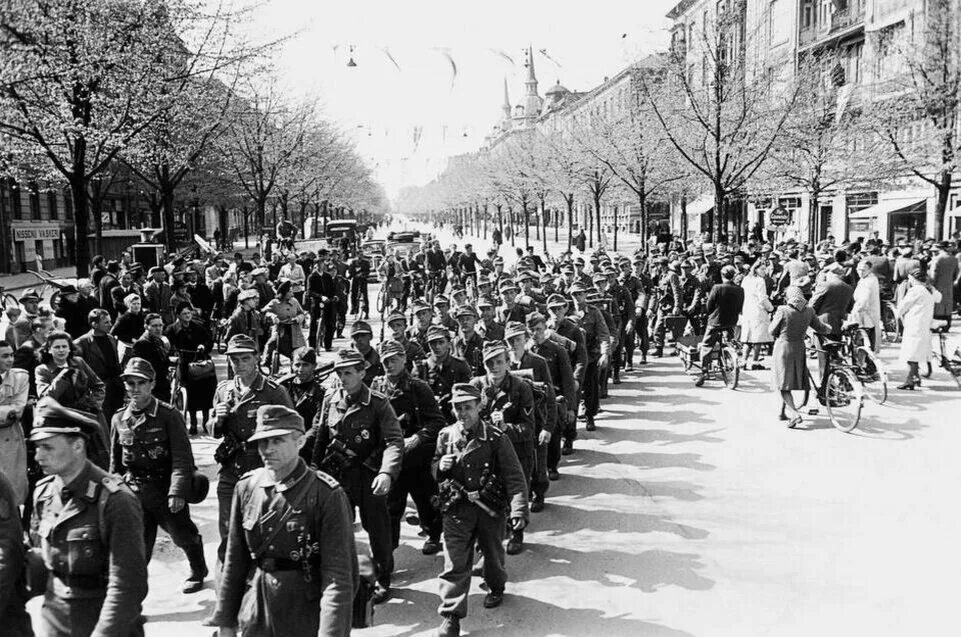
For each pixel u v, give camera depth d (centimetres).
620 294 1437
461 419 532
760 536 673
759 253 2092
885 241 3266
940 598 549
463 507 528
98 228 3167
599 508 755
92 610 347
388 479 531
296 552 355
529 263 1877
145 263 2353
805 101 2797
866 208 3544
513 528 524
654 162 3356
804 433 1000
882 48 3225
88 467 353
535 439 688
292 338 1223
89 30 1552
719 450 936
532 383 717
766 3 4131
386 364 638
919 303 1203
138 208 5238
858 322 1317
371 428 564
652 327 1800
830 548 642
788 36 3944
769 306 1366
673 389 1309
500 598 560
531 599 568
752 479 824
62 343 725
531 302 1140
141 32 1691
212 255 2403
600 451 952
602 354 1033
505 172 6056
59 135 1708
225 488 564
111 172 3262
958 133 2600
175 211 4953
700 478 834
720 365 1314
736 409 1148
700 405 1180
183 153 2545
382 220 17650
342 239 3462
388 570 576
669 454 928
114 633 332
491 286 1340
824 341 1037
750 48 3816
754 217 4606
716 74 2497
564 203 5900
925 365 1416
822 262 1731
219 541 693
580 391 991
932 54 2556
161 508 559
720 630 515
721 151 2459
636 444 977
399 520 638
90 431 352
